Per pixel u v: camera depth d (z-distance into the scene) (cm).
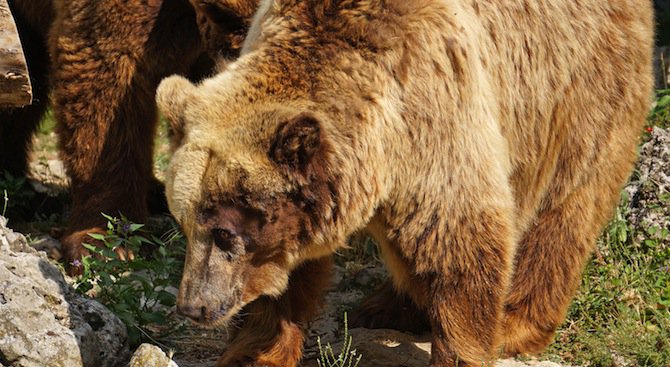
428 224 1024
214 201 956
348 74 990
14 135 1700
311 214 988
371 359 1167
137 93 1445
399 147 1004
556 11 1159
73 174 1477
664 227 1402
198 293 970
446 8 1025
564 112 1184
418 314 1255
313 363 1159
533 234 1224
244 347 1104
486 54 1082
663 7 2253
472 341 1058
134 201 1479
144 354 986
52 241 1500
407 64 998
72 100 1445
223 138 960
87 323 1048
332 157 970
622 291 1297
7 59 1056
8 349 973
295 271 1093
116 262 1234
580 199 1218
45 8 1571
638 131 1261
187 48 1449
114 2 1402
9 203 1580
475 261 1033
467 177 1019
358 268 1448
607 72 1201
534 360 1202
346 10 999
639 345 1188
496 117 1088
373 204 1009
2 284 1002
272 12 1025
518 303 1219
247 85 987
